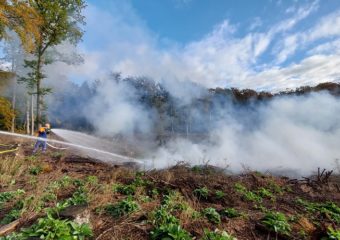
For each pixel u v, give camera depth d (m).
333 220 4.32
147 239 3.30
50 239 2.88
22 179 6.41
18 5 13.44
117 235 3.36
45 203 4.46
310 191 6.56
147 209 4.27
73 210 3.63
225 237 3.14
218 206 4.85
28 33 14.81
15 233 3.27
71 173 7.25
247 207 4.92
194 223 3.74
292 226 3.94
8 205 4.45
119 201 4.69
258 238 3.58
